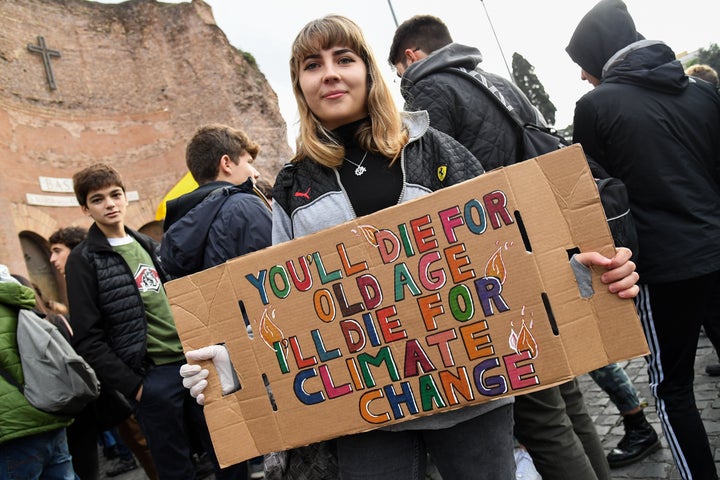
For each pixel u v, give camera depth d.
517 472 2.50
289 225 1.64
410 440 1.53
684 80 2.21
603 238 1.33
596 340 1.34
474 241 1.38
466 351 1.38
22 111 12.79
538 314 1.35
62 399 2.65
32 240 12.09
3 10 13.02
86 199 3.15
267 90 18.59
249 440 1.50
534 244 1.35
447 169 1.54
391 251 1.41
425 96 2.25
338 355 1.44
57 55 14.10
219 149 2.87
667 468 2.67
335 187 1.56
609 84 2.27
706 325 2.53
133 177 15.44
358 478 1.52
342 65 1.56
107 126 15.07
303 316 1.46
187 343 1.52
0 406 2.57
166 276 3.33
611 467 2.83
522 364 1.36
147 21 16.66
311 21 1.60
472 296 1.38
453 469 1.51
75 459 3.47
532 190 1.36
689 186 2.12
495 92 2.37
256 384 1.49
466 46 2.41
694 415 2.11
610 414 3.49
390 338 1.42
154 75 16.50
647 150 2.14
